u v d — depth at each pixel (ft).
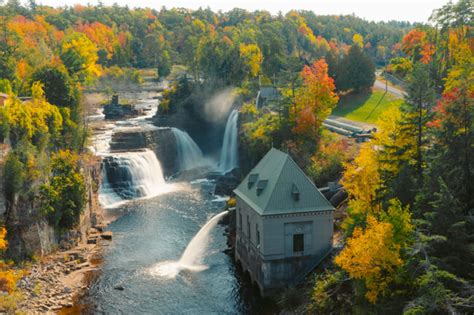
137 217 250.16
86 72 393.29
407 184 137.08
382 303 113.09
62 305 158.30
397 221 113.60
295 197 156.97
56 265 184.24
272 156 180.86
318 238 157.17
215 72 428.97
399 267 108.99
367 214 138.51
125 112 447.83
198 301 160.45
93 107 489.26
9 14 360.07
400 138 155.02
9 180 175.63
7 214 175.83
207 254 198.39
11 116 189.88
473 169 126.62
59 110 246.06
